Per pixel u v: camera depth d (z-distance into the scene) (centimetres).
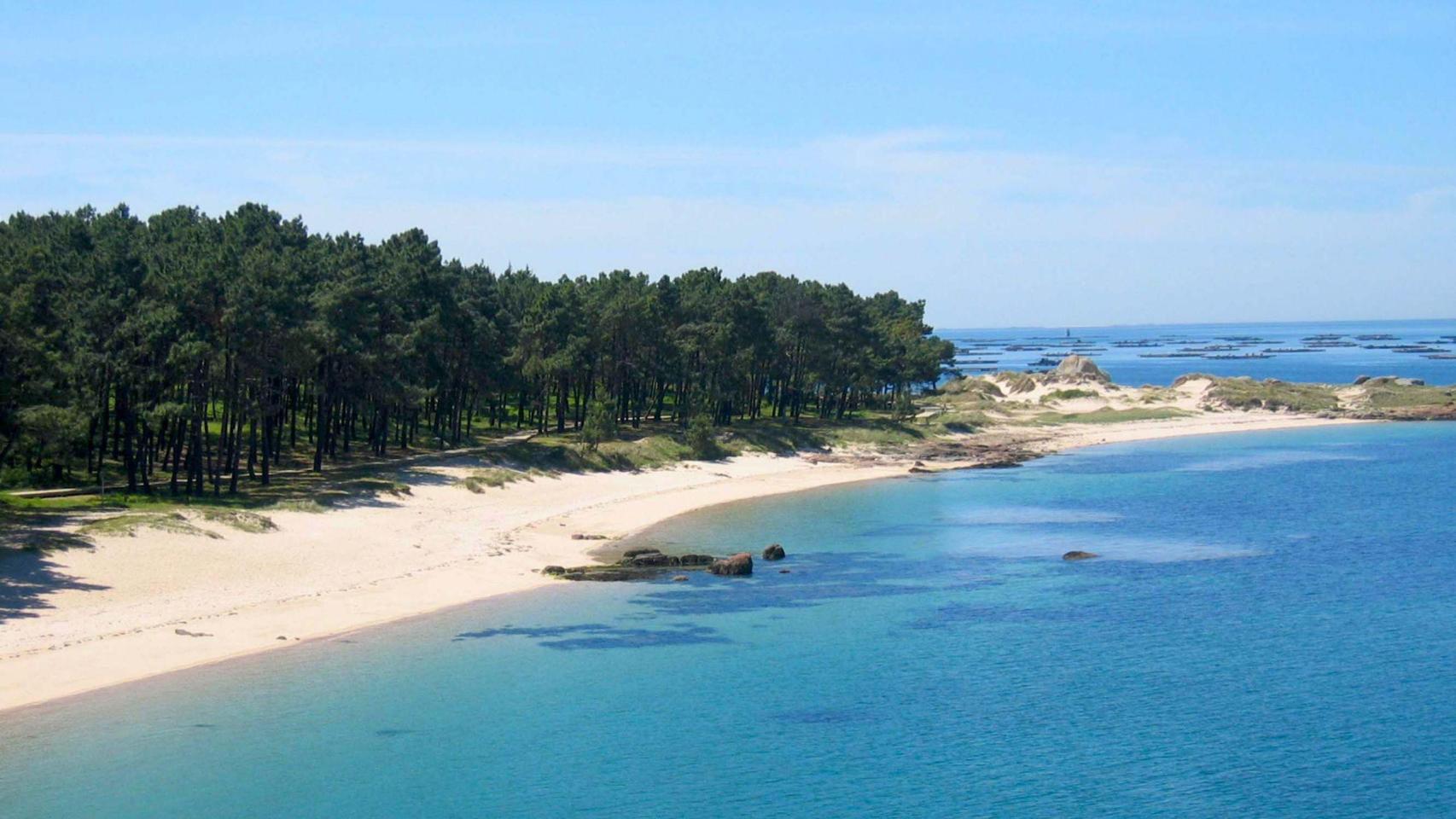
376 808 3953
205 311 8612
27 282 8081
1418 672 5494
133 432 8612
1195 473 13188
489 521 8956
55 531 6719
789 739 4634
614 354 13800
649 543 8581
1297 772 4322
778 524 9562
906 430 16238
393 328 10844
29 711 4656
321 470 9994
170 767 4222
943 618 6469
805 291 16788
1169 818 3931
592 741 4591
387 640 5822
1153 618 6500
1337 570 7800
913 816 3947
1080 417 18850
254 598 6341
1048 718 4884
